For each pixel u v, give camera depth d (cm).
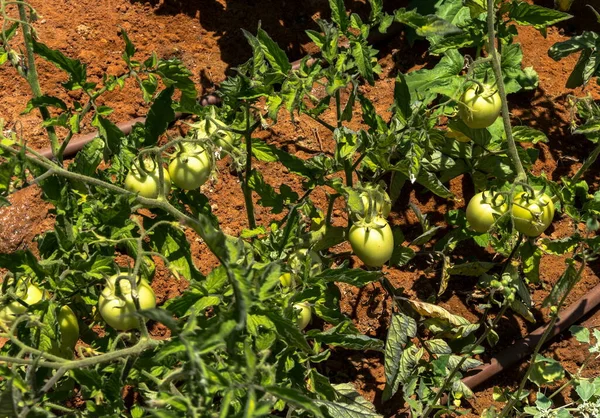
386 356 167
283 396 115
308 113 162
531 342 182
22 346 125
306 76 152
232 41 212
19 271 139
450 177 183
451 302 186
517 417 173
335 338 148
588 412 173
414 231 193
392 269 188
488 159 180
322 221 169
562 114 204
